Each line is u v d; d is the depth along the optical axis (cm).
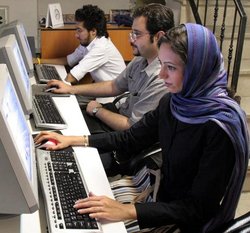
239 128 136
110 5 399
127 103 242
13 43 184
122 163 198
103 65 304
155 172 165
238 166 136
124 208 133
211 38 135
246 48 337
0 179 103
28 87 198
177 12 344
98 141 183
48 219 123
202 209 137
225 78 145
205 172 136
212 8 350
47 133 181
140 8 211
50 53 349
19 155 103
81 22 307
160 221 136
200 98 141
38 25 373
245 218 136
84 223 123
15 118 117
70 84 280
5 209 108
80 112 226
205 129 137
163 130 155
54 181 144
